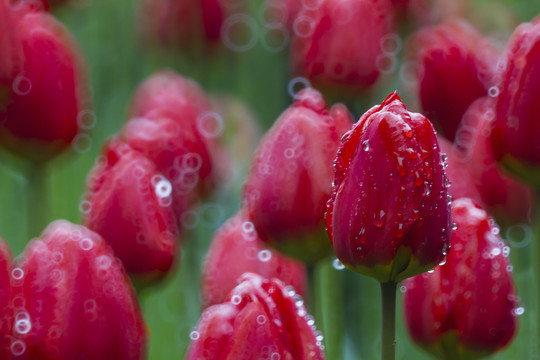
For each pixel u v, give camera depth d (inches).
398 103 34.5
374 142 34.2
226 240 38.9
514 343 44.4
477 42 43.6
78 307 34.5
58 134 42.1
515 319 37.0
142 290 38.7
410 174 34.2
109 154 38.7
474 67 42.7
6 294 34.0
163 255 38.6
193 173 42.6
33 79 41.5
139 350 35.1
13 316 34.2
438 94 42.8
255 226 37.7
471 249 36.7
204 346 33.1
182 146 41.7
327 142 37.3
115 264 34.9
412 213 34.2
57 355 34.4
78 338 34.5
